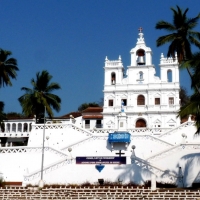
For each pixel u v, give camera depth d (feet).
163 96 224.53
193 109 111.14
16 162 149.38
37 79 202.08
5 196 104.47
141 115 222.48
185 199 95.66
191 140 155.94
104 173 128.88
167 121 218.59
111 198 99.04
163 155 132.26
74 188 109.70
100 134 156.35
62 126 171.53
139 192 102.68
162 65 229.25
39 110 198.18
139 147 151.74
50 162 147.64
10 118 231.91
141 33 240.53
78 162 131.95
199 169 127.03
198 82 111.04
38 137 172.55
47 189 108.88
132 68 233.76
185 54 134.31
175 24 137.80
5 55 168.86
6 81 167.94
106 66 235.61
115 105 229.25
